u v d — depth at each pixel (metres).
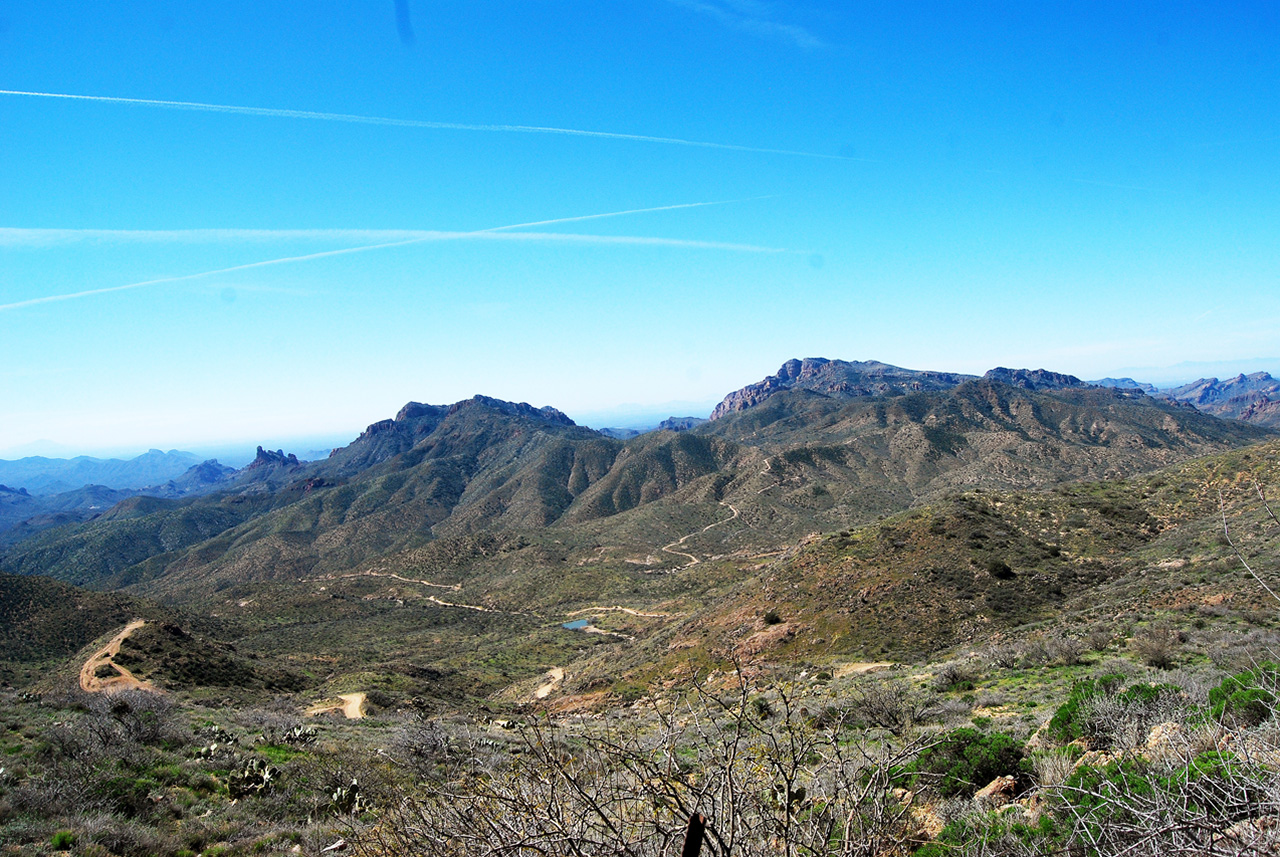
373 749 14.93
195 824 9.77
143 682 41.50
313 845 8.29
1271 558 29.03
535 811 3.42
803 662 39.03
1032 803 5.98
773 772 3.55
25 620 73.44
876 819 3.53
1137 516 52.84
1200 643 20.38
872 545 52.69
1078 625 31.05
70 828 8.68
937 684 22.52
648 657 50.81
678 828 3.14
